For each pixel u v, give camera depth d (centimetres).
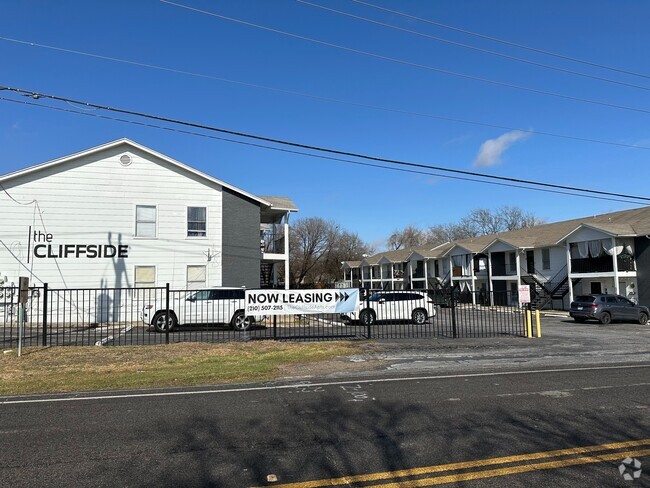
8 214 2172
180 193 2406
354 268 7831
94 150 2267
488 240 4744
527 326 1664
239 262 2495
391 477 426
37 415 651
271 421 611
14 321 2127
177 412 662
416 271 5994
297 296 1472
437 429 569
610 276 3131
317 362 1098
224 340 1511
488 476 426
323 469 446
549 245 3728
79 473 441
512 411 652
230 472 441
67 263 2222
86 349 1259
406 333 1736
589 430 561
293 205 2767
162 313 1752
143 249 2328
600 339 1625
